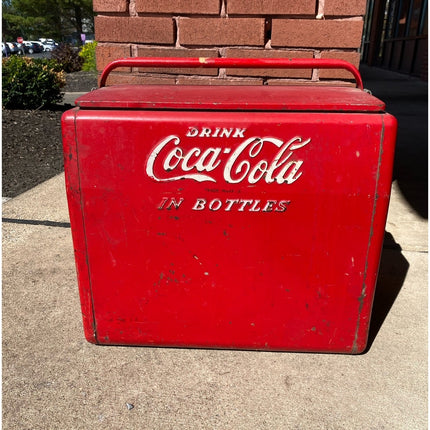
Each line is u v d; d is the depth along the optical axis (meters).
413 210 3.27
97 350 1.73
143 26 2.39
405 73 15.90
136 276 1.60
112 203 1.51
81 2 32.47
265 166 1.44
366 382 1.58
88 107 1.45
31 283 2.20
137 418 1.42
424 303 2.08
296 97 1.54
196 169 1.46
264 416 1.43
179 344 1.71
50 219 2.98
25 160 4.66
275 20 2.33
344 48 2.35
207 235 1.53
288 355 1.71
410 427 1.39
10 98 6.93
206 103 1.43
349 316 1.61
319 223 1.49
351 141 1.40
